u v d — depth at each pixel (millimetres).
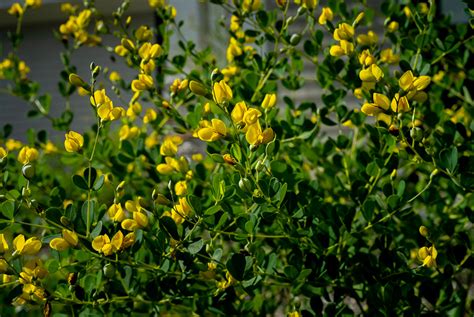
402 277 681
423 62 714
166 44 784
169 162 687
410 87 617
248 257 626
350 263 692
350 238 696
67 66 838
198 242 630
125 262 631
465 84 804
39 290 622
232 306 670
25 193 628
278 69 765
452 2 1251
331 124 738
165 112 741
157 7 786
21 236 607
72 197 824
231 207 652
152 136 778
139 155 738
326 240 670
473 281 783
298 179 674
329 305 678
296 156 730
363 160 706
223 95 614
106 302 654
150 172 742
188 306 708
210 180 708
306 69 1544
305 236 659
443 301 682
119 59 2393
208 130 611
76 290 646
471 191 641
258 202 620
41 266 620
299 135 720
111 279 655
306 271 645
